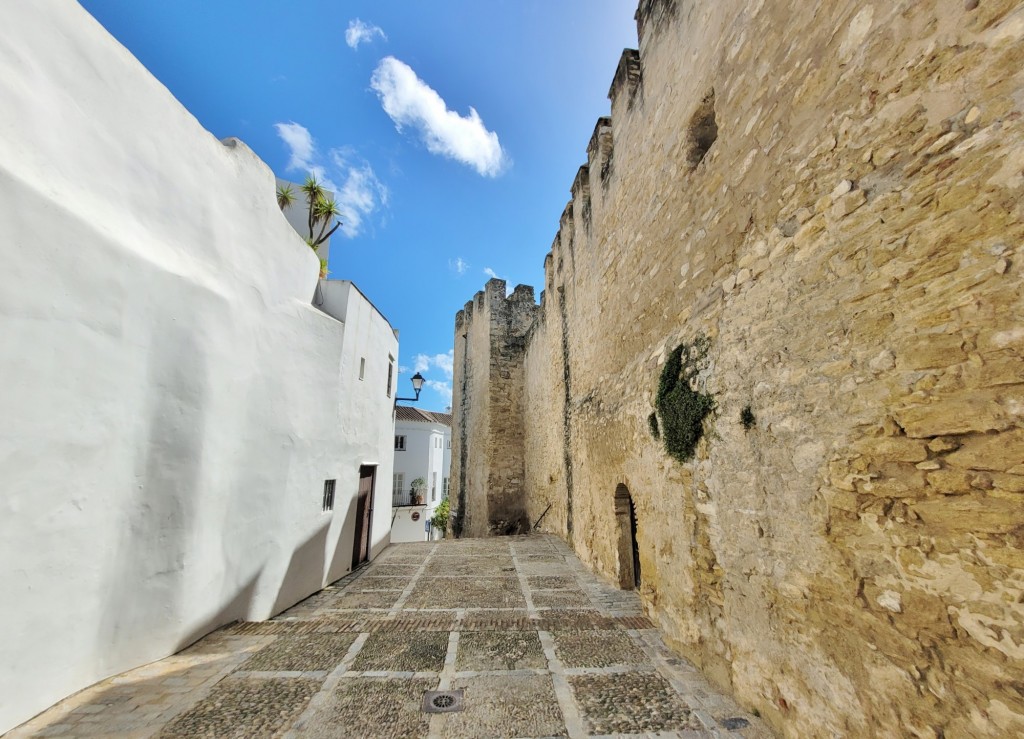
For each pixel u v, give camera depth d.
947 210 1.74
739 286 3.16
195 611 4.06
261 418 5.07
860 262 2.13
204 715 2.93
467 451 17.89
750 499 2.96
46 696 2.81
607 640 4.23
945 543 1.71
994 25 1.59
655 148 4.84
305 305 6.07
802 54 2.58
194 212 4.23
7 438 2.58
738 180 3.21
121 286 3.36
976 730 1.58
